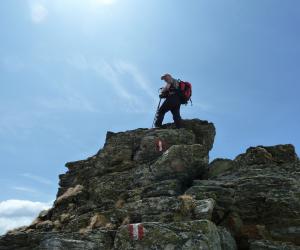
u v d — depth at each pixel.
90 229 15.20
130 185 17.91
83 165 22.39
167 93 20.91
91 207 17.53
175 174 17.02
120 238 13.26
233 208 15.04
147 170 17.86
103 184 18.53
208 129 21.50
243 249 14.37
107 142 20.84
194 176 17.59
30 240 15.63
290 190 14.97
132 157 19.86
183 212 13.97
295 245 13.79
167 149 19.09
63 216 18.03
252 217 14.87
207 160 17.95
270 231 14.45
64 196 19.38
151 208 14.70
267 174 16.22
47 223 17.89
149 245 12.80
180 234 12.63
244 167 17.30
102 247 13.88
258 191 15.22
